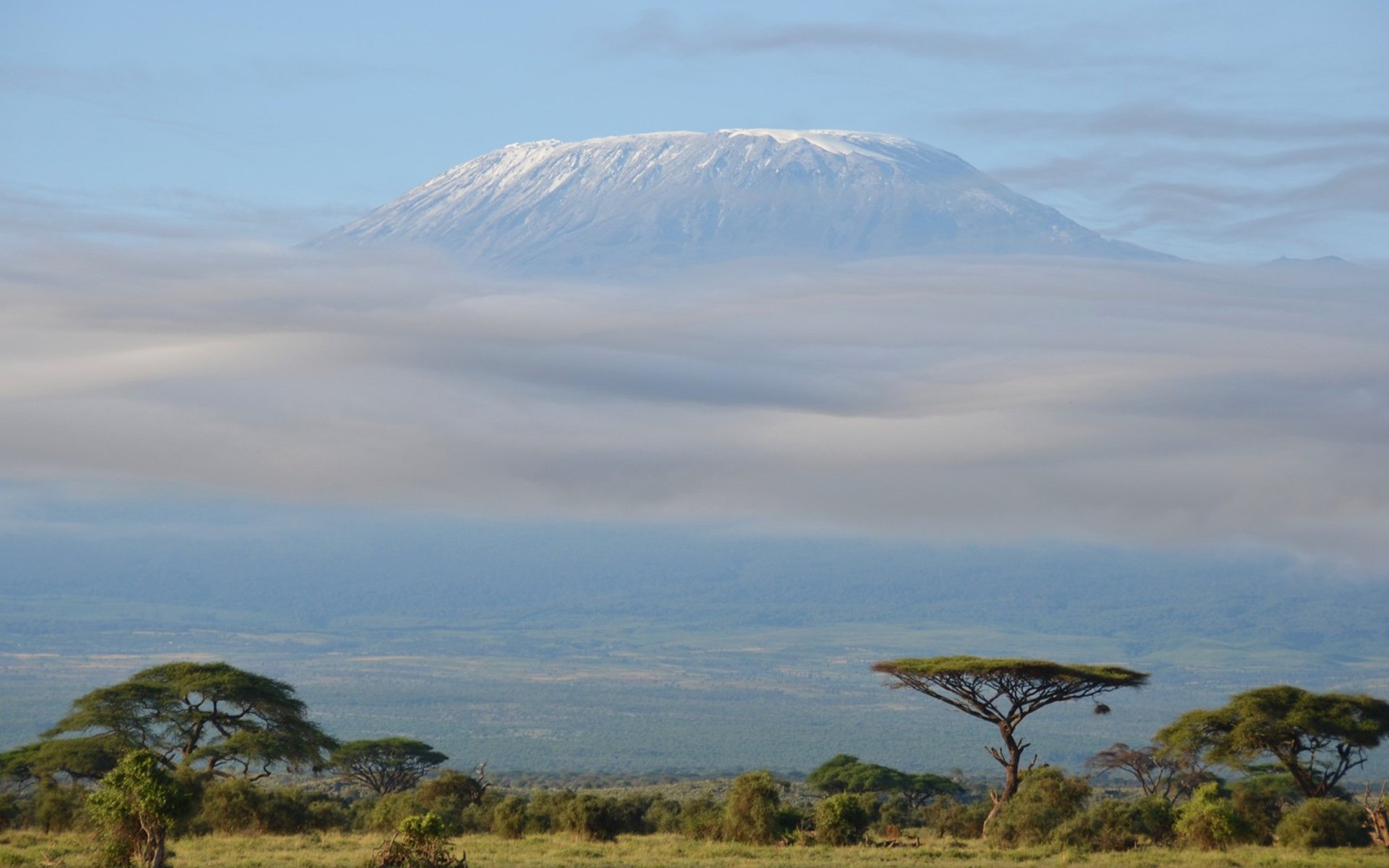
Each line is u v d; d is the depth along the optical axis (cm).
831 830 8969
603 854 7700
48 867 6162
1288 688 10806
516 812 9344
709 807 9794
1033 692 10825
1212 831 8469
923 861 7531
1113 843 8512
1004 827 9069
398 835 6519
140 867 5953
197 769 11569
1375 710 10525
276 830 8919
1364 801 8900
